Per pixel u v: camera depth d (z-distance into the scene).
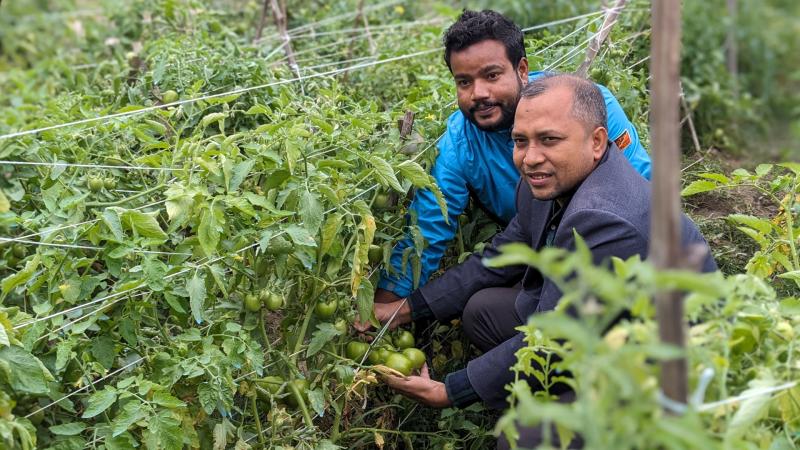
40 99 5.09
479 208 3.46
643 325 1.73
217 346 2.69
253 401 2.81
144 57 4.45
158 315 2.92
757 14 8.25
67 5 6.78
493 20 3.02
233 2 5.57
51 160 3.18
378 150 3.05
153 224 2.61
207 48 3.97
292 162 2.71
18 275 2.57
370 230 2.79
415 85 4.37
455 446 3.27
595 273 1.53
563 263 1.55
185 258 2.80
